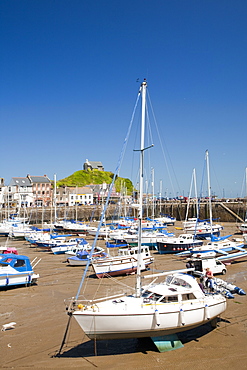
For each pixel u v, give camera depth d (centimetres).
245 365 1092
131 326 1109
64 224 5628
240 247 3241
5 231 4953
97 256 2819
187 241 3438
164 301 1210
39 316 1550
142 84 1441
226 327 1407
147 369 1064
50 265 2823
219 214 7356
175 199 10481
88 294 1908
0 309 1648
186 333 1349
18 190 10244
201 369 1065
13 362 1110
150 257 2625
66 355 1160
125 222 5875
